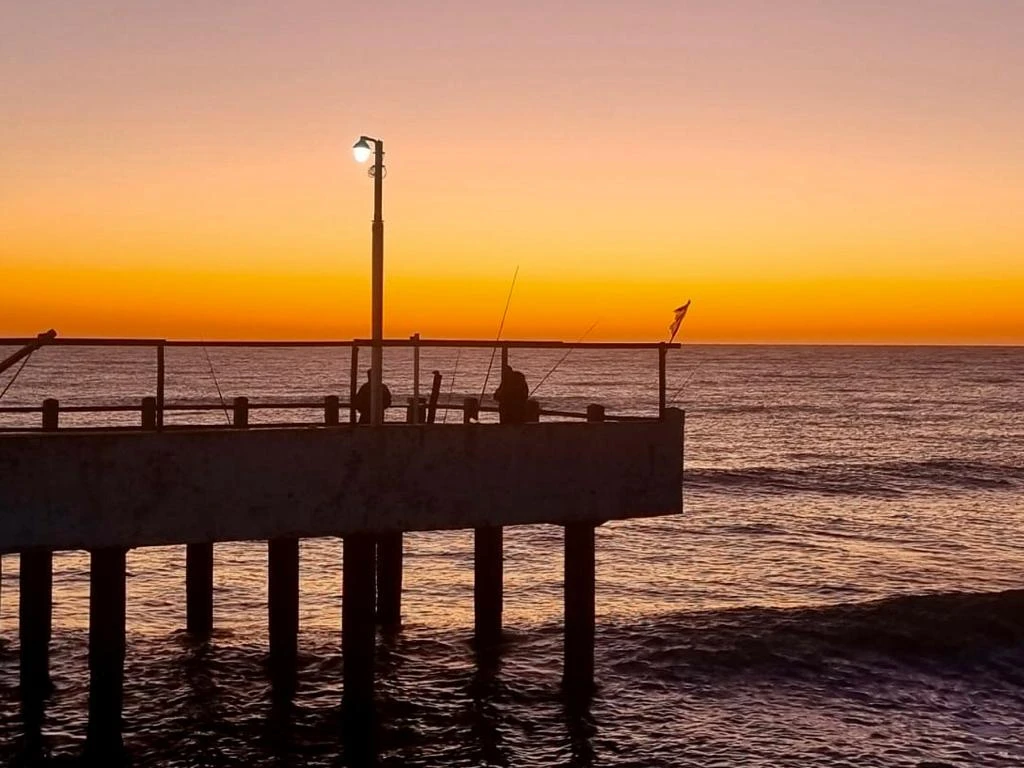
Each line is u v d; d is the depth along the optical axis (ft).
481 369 648.38
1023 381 598.75
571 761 52.13
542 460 50.26
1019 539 124.36
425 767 51.29
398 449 47.75
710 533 126.72
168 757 51.60
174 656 65.10
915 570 104.73
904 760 52.21
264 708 57.52
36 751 51.31
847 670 64.75
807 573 102.83
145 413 53.31
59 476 42.96
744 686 62.18
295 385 403.34
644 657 66.44
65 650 66.18
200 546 69.05
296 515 46.21
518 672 63.46
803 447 247.70
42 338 44.55
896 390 501.15
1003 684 62.80
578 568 56.65
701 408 370.53
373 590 52.75
